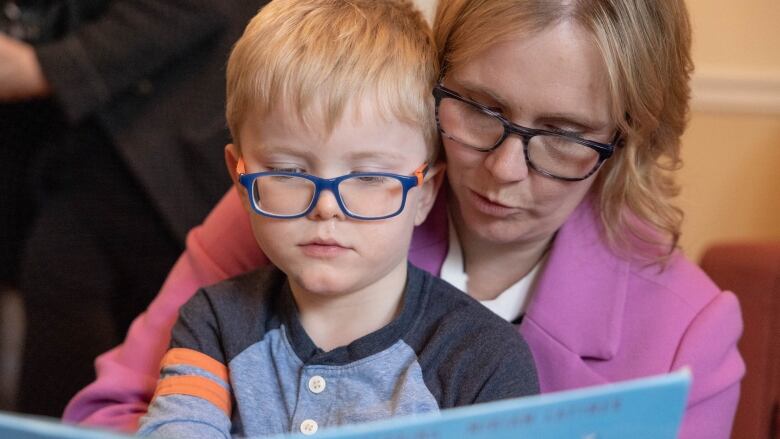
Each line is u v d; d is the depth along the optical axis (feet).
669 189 4.65
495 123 3.95
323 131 3.74
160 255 6.97
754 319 5.86
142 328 4.90
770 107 9.30
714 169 9.53
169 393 3.97
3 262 7.54
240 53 4.02
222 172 6.73
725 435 4.48
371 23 4.09
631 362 4.39
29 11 6.77
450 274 4.67
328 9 4.14
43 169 6.79
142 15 6.49
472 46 3.88
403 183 3.86
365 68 3.82
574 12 3.70
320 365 3.95
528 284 4.63
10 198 7.28
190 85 6.68
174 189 6.70
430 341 3.97
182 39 6.53
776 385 5.79
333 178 3.78
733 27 9.25
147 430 3.76
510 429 2.35
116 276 7.03
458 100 4.02
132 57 6.47
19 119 7.04
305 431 3.82
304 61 3.78
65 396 7.13
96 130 6.72
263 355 4.08
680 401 2.44
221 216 5.10
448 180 4.51
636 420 2.44
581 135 3.96
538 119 3.89
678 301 4.46
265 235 3.90
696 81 9.36
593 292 4.48
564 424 2.39
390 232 3.87
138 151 6.62
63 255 6.91
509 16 3.76
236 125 4.03
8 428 2.27
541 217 4.13
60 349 7.06
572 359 4.39
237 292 4.29
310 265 3.84
